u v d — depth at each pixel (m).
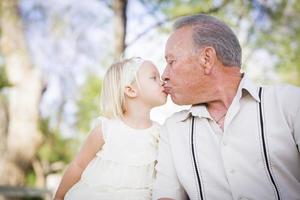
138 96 2.04
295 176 1.71
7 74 7.83
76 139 11.00
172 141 1.88
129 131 2.01
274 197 1.65
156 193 1.87
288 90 1.74
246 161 1.70
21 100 7.54
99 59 8.69
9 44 7.70
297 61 6.20
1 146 8.03
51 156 10.73
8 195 5.94
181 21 1.94
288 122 1.70
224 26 1.87
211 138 1.78
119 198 1.94
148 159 2.00
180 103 1.90
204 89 1.84
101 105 2.12
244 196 1.68
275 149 1.68
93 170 1.99
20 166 7.37
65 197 1.99
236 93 1.81
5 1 7.67
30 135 7.45
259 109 1.73
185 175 1.79
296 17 5.79
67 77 9.40
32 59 8.16
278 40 5.90
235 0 5.35
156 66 2.11
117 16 4.45
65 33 8.50
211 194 1.74
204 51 1.82
